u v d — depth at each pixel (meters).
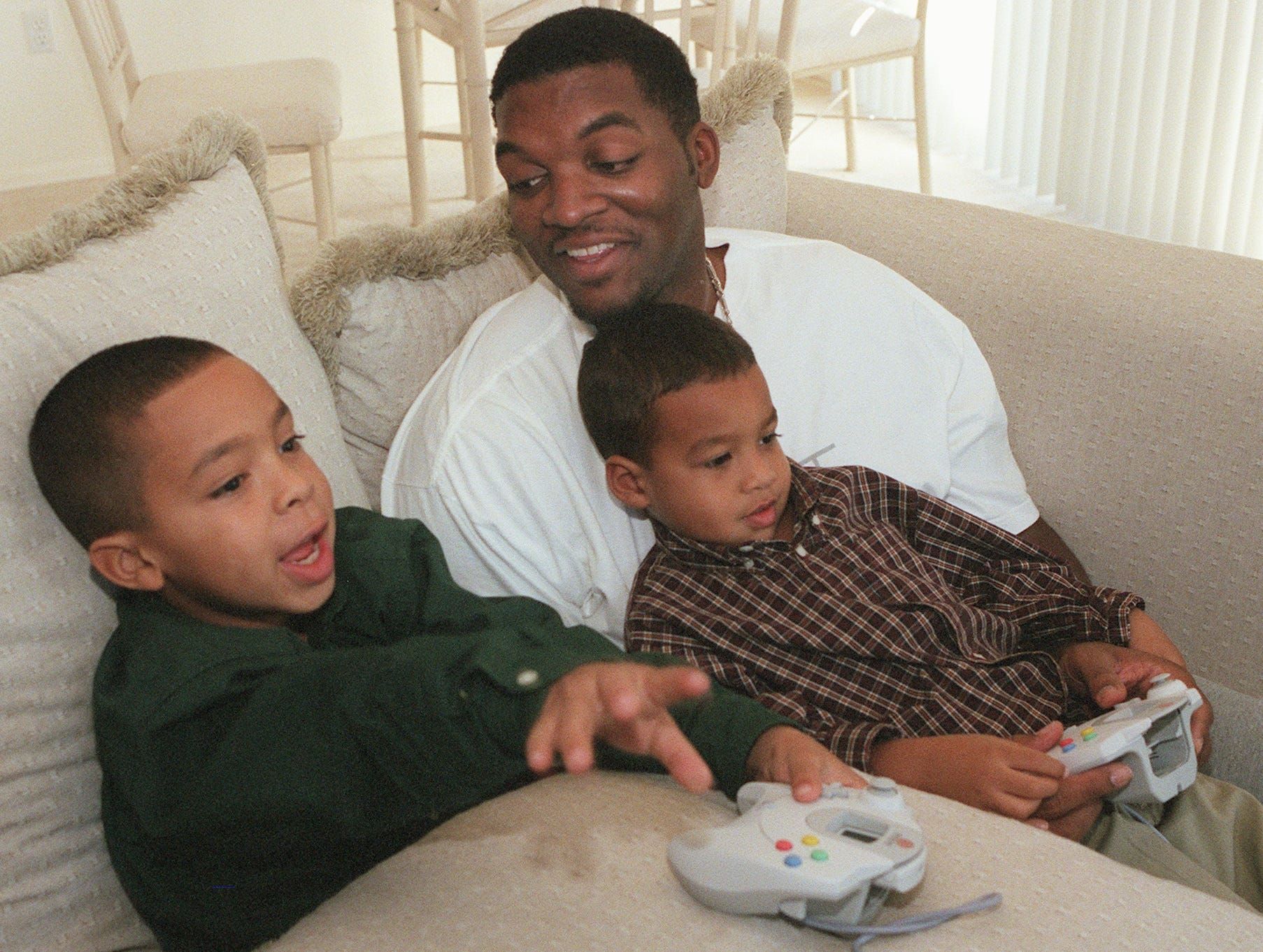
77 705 0.86
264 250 1.07
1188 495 1.19
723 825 0.74
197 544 0.83
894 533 1.11
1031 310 1.28
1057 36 3.40
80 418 0.82
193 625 0.83
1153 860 0.93
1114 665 1.03
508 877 0.70
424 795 0.66
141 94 2.81
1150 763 0.95
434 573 0.97
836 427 1.20
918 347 1.23
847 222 1.42
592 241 1.08
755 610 1.04
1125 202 3.33
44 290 0.90
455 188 3.98
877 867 0.64
